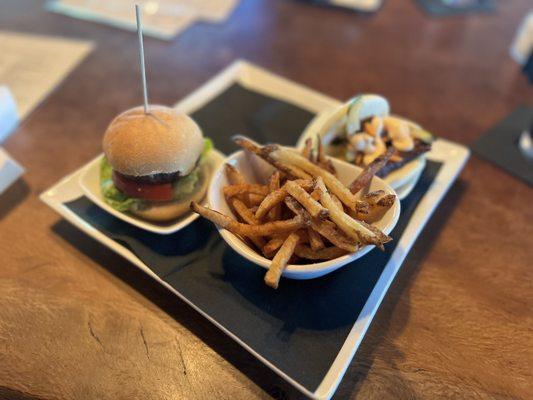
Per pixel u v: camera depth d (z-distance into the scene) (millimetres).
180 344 259
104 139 293
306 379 226
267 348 240
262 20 612
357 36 589
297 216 238
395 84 502
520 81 515
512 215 349
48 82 463
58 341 258
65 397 234
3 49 506
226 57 533
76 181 329
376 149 324
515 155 403
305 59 539
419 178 348
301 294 269
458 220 343
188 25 586
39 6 600
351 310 261
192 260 283
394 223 251
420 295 290
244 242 263
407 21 626
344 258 235
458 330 271
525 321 278
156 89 472
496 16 646
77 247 308
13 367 245
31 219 325
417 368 251
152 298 281
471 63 544
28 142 393
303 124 411
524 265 312
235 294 267
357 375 247
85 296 281
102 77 483
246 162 305
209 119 408
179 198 304
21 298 277
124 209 298
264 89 452
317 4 654
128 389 238
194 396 237
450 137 427
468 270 307
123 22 575
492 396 241
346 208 269
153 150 278
